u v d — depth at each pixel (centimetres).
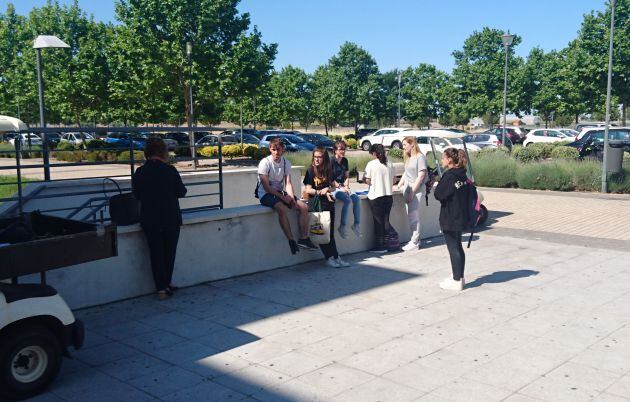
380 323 582
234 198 1311
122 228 652
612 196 1622
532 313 610
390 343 527
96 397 427
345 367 476
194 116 3303
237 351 513
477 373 462
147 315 612
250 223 777
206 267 736
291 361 489
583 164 1814
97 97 3719
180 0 2814
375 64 6341
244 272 777
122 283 662
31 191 977
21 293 425
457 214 677
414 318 596
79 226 485
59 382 453
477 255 888
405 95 6094
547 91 4862
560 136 3669
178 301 661
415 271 792
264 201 778
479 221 1140
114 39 3247
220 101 3148
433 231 1059
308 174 809
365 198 928
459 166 679
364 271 795
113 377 462
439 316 602
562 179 1781
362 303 649
